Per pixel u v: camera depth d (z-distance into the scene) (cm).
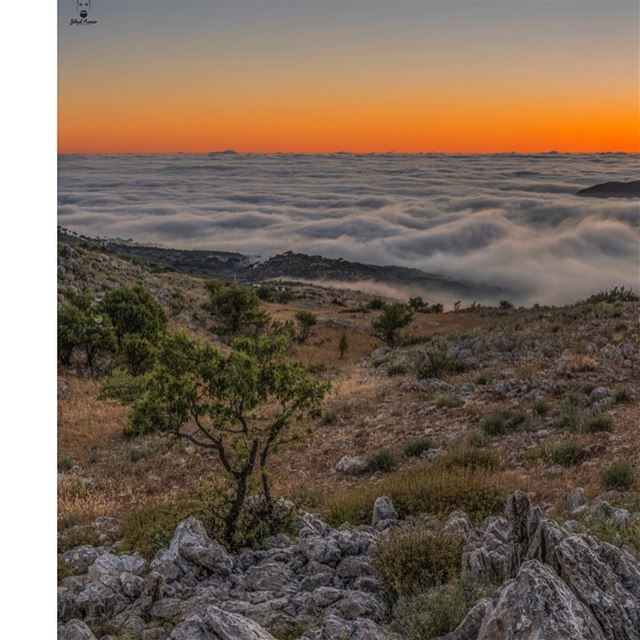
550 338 3316
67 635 698
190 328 6319
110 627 823
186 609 845
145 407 1282
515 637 471
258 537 1274
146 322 4441
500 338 3475
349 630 670
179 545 1057
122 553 1321
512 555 714
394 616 756
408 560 859
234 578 970
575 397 2389
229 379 1285
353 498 1532
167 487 2247
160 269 10488
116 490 2245
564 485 1584
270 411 2631
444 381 3052
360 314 9731
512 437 2169
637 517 953
